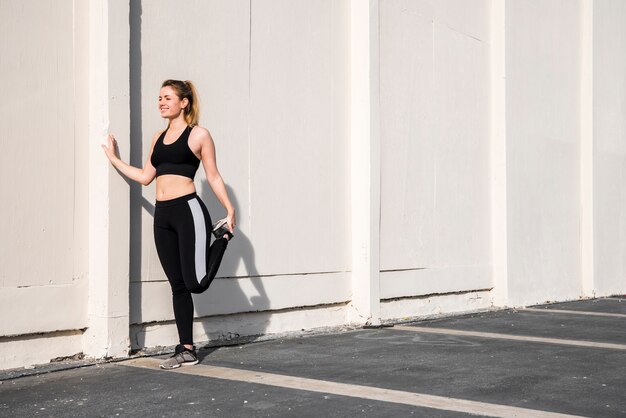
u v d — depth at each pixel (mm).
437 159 8633
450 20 8891
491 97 9617
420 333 6992
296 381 4637
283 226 6801
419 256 8320
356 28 7598
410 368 5121
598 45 11578
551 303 10383
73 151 5168
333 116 7395
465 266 9023
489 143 9555
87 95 5258
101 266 5168
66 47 5133
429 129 8516
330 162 7348
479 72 9391
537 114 10234
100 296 5172
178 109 5121
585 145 11406
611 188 11898
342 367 5145
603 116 11703
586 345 6246
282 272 6785
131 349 5516
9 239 4805
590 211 11352
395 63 8023
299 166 6980
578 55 11352
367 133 7508
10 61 4824
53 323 5039
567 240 10938
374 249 7555
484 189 9438
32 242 4926
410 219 8203
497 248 9562
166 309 5734
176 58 5867
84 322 5230
